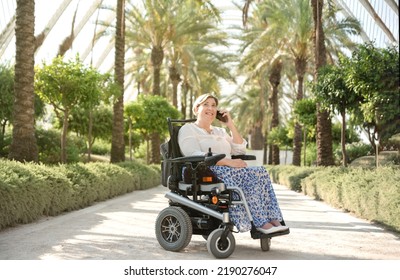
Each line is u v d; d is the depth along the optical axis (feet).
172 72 96.48
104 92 45.78
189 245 15.55
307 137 88.94
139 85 111.75
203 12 74.90
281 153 157.58
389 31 76.48
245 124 144.56
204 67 96.63
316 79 49.06
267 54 85.10
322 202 33.88
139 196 38.99
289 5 74.33
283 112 175.01
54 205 24.06
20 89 31.40
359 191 23.99
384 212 19.98
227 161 13.98
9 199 19.01
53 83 39.93
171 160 14.23
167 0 68.69
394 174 24.23
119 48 53.52
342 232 19.16
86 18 85.51
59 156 59.36
